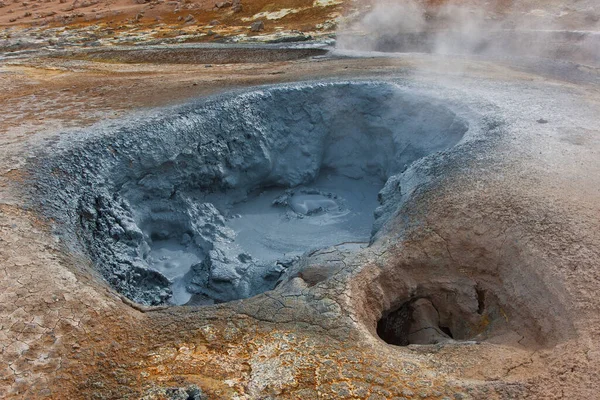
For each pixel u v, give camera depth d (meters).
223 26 45.56
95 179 14.66
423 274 10.55
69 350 8.14
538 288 9.18
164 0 59.47
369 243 12.29
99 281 10.34
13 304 8.93
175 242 17.41
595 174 12.19
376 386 7.40
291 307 9.16
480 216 10.90
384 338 10.10
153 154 16.44
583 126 15.36
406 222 11.53
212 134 18.38
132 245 14.79
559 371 7.37
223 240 17.48
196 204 18.09
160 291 14.52
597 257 9.23
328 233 18.48
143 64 31.03
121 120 17.28
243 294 15.20
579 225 10.12
